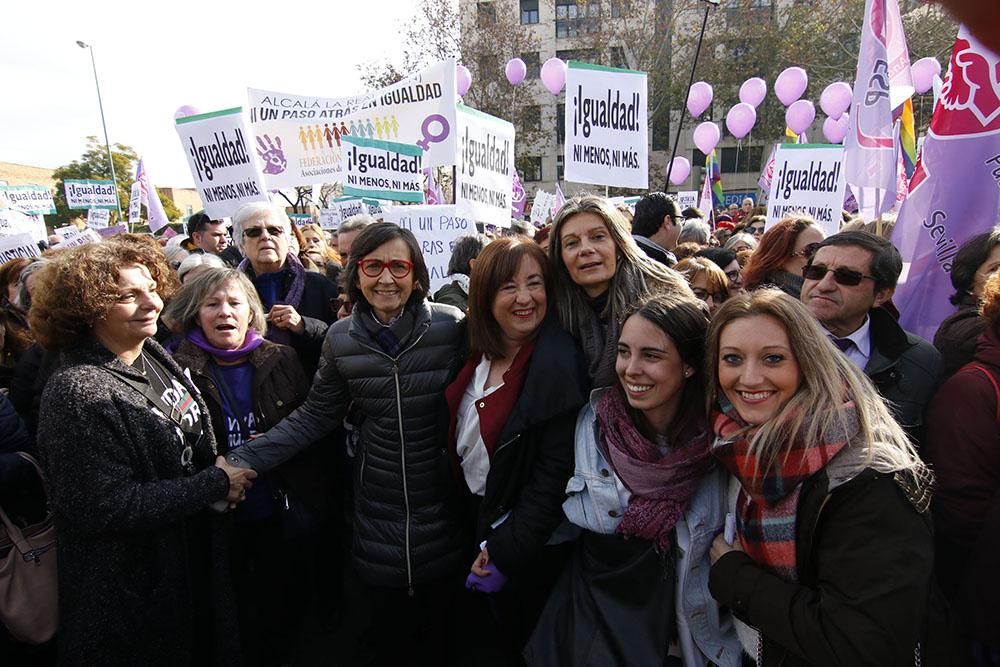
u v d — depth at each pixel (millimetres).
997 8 316
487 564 1976
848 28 21125
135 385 1865
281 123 5055
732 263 3748
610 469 1723
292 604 2660
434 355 2223
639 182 4887
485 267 1971
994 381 1616
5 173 34750
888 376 1940
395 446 2225
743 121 10844
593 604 1703
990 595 1512
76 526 1721
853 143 3215
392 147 4230
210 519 2086
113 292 1770
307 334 2885
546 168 32062
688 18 24500
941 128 2580
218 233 4668
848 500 1269
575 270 1977
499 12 24047
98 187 13680
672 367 1607
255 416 2416
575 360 1881
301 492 2467
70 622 1776
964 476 1618
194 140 4355
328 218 8297
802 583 1354
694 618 1614
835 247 1981
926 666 1384
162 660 1881
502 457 1919
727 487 1659
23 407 2717
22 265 3703
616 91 4738
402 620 2359
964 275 2139
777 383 1362
